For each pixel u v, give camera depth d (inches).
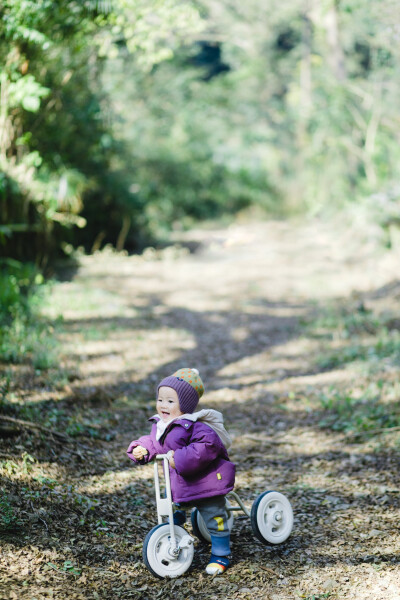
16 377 257.4
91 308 423.5
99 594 128.9
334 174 767.7
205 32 1040.2
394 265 530.9
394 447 217.2
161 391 142.6
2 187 373.1
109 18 375.9
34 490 164.1
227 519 144.9
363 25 593.3
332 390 285.3
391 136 658.2
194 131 1059.9
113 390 275.1
